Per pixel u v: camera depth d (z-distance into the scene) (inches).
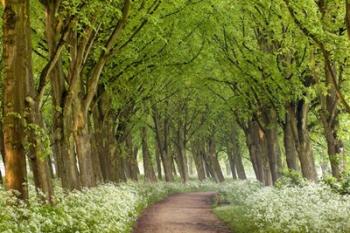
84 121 789.9
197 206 1141.7
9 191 360.5
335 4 606.9
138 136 2037.4
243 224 671.8
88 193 619.8
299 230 478.3
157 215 901.2
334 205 500.4
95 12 641.6
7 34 404.8
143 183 1429.6
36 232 308.8
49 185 476.1
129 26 782.5
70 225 383.2
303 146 889.5
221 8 879.1
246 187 1214.9
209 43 965.2
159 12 800.9
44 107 1194.0
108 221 516.7
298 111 892.6
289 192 693.9
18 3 407.5
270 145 1081.4
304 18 592.1
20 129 402.6
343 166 777.6
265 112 1045.2
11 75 402.9
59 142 669.9
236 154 2150.6
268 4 748.0
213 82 1182.9
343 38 581.3
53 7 590.6
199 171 2260.1
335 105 776.3
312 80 853.2
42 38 804.6
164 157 1850.4
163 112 1824.6
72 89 666.2
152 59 964.6
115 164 1194.0
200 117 1979.6
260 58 866.8
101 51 765.3
